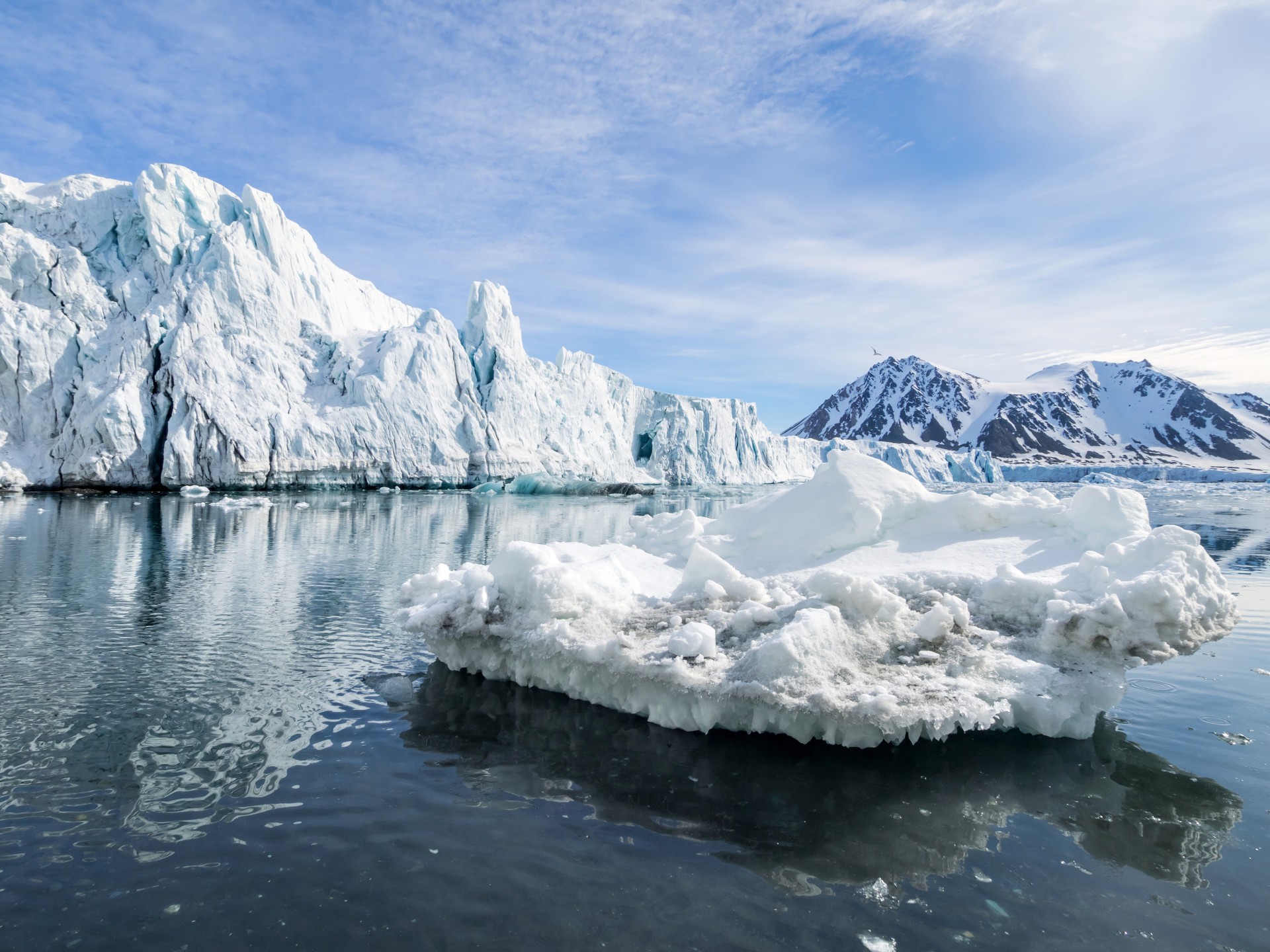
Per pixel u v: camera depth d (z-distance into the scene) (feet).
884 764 15.83
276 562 44.73
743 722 17.53
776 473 216.74
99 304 115.55
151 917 10.30
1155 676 22.27
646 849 12.39
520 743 16.90
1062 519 22.20
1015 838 12.88
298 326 132.87
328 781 14.82
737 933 10.17
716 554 24.36
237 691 20.38
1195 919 10.61
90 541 51.80
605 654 18.70
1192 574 17.89
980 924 10.44
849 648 17.54
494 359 151.84
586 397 176.65
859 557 22.89
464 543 57.41
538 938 10.00
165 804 13.73
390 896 10.89
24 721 17.88
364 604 32.45
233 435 109.19
